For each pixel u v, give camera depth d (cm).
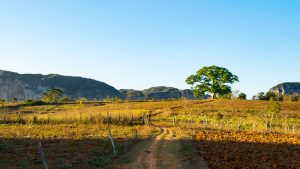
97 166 2347
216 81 14288
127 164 2445
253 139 3991
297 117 8512
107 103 13012
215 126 5966
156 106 10712
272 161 2500
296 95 13688
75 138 3853
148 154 2858
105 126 5644
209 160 2562
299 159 2603
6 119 6644
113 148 2984
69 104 13138
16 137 3884
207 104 11119
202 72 14488
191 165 2375
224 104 11012
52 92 16675
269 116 8281
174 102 11925
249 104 10975
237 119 7719
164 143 3553
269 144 3522
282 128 5875
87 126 5622
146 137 4081
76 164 2377
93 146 3216
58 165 2311
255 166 2292
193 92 14638
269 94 14075
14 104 12712
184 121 7506
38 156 2661
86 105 12475
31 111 10744
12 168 2217
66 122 6375
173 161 2542
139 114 8706
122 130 4950
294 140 3922
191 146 3256
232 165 2334
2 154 2730
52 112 10475
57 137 3959
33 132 4550
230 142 3666
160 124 6444
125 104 11894
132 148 3209
